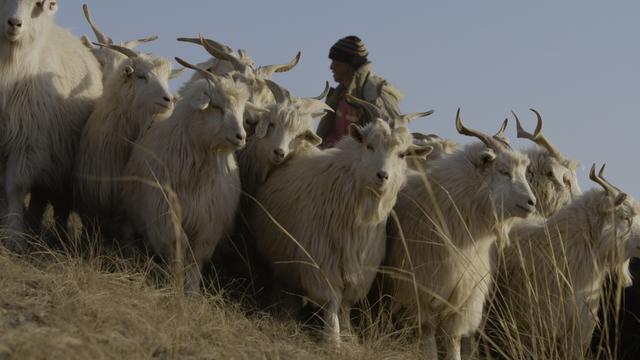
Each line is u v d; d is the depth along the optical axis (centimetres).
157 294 866
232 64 1162
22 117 1009
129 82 1031
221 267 1090
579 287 1081
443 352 1048
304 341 935
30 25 994
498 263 1029
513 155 1002
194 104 940
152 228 967
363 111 1257
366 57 1292
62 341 689
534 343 973
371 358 903
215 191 973
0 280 814
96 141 1031
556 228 1098
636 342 1135
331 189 980
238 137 945
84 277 855
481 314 1034
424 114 1056
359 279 986
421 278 1007
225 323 866
